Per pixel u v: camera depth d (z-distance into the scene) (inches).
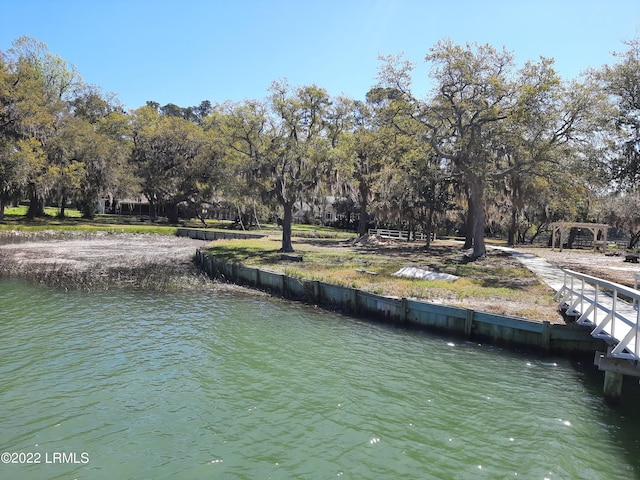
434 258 1041.5
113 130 2118.6
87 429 276.4
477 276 759.1
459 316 483.8
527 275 777.6
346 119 1318.9
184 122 2229.3
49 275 768.9
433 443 271.4
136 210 2898.6
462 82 962.7
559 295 551.8
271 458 252.1
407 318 527.5
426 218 1466.5
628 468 249.6
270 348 438.6
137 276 801.6
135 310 567.2
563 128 904.9
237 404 316.2
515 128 933.8
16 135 1403.8
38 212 1979.6
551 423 299.0
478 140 932.6
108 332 467.5
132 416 294.4
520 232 2143.2
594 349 419.8
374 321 550.0
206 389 339.0
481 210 1063.6
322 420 296.4
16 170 1315.2
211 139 1203.9
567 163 890.1
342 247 1294.3
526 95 853.2
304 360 407.2
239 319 545.3
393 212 1473.9
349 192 1441.9
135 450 255.9
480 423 296.8
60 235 1517.0
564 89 882.1
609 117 764.0
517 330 448.1
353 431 283.1
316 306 626.5
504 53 944.9
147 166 2110.0
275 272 742.5
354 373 378.3
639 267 934.4
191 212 2439.7
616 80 733.3
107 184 1815.9
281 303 641.6
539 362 415.5
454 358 421.1
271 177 1016.2
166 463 244.7
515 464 250.7
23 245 1230.9
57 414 292.5
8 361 377.7
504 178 1115.3
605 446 271.9
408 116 1072.2
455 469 245.0
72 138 1647.4
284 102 1004.6
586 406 326.0
